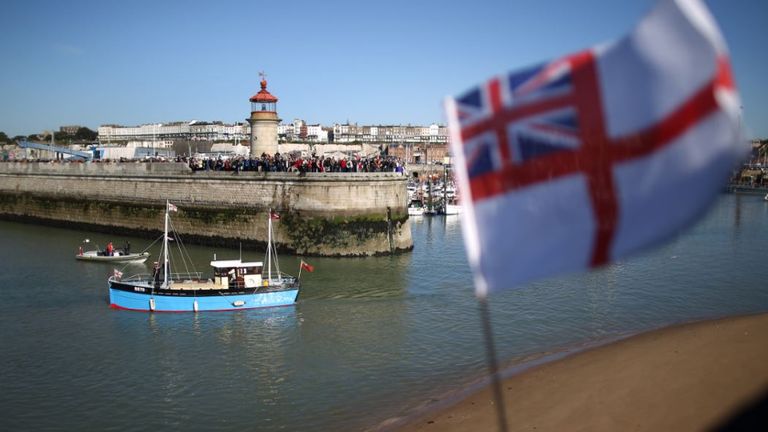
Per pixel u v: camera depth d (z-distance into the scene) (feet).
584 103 21.54
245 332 100.99
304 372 83.56
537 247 22.50
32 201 248.93
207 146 496.23
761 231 220.23
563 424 59.72
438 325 103.55
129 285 113.60
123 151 379.55
